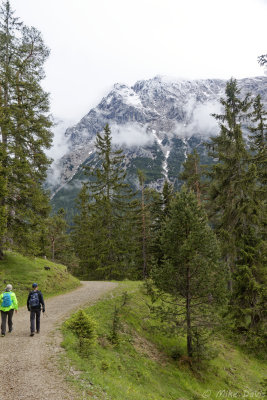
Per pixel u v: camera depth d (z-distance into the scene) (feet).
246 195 64.95
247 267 59.21
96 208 116.16
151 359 41.91
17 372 22.65
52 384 21.29
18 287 60.49
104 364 30.89
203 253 46.65
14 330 35.50
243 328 61.62
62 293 68.13
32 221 66.74
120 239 116.26
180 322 46.62
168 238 48.44
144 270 113.39
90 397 20.57
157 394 32.55
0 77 69.26
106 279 111.34
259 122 76.38
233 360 53.21
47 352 27.81
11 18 75.92
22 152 67.56
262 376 50.24
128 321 49.47
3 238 64.49
